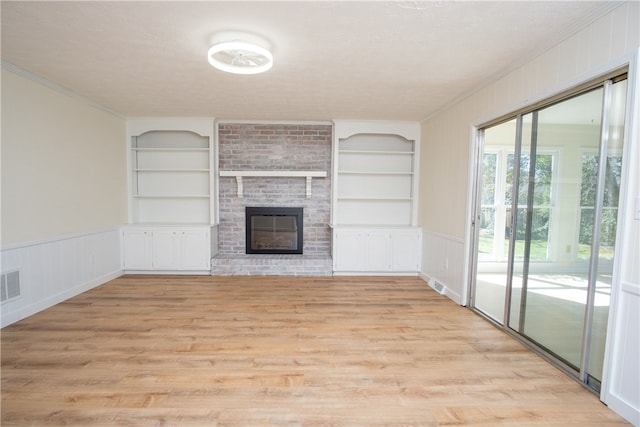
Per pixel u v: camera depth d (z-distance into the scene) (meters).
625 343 1.83
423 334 2.94
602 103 2.06
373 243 5.03
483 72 3.04
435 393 2.06
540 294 2.64
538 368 2.38
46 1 1.95
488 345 2.74
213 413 1.84
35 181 3.29
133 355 2.48
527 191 2.79
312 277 4.93
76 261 3.91
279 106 4.30
